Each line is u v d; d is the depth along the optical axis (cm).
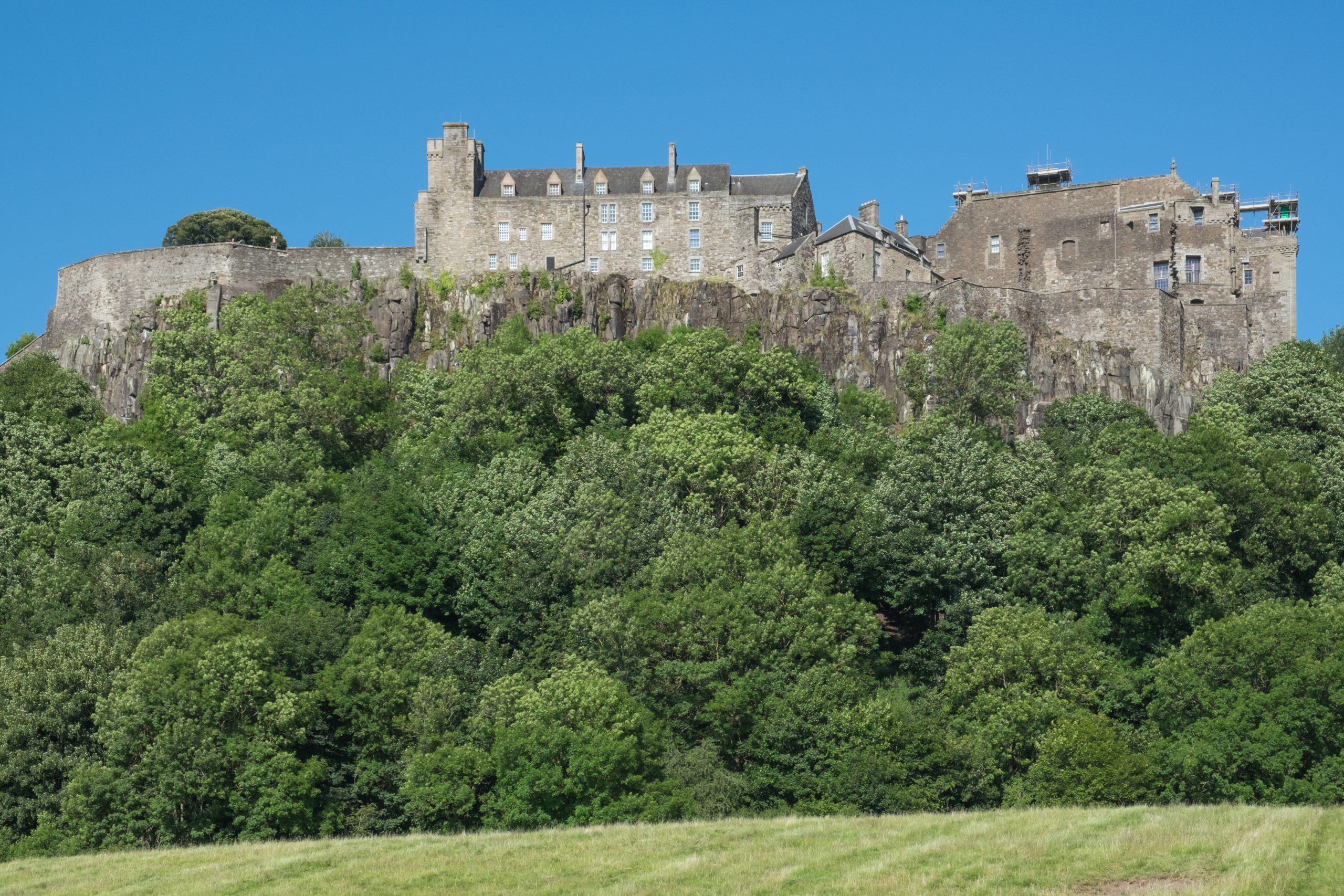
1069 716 8438
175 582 10150
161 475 11731
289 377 13375
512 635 9731
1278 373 12600
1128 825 6034
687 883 5512
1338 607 8781
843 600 9300
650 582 9625
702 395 12712
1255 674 8406
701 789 8050
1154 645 9456
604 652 9031
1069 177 16438
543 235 15500
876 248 14812
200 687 8181
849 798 8025
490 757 8088
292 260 15288
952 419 12538
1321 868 5216
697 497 11012
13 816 8025
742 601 9062
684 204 15488
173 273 15038
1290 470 10781
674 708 8756
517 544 10362
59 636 8894
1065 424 12900
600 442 11569
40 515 11188
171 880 5988
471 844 6372
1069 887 5222
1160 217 15138
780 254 15150
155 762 7856
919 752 8256
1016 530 10331
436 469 11931
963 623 9831
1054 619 9519
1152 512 9925
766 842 6112
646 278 15088
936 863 5600
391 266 15438
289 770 7950
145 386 14000
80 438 12356
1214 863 5350
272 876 5928
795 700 8462
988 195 16088
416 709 8500
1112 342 14012
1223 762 7925
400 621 9362
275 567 10206
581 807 7844
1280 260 15075
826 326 14138
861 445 12150
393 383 13925
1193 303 14862
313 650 8894
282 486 11394
